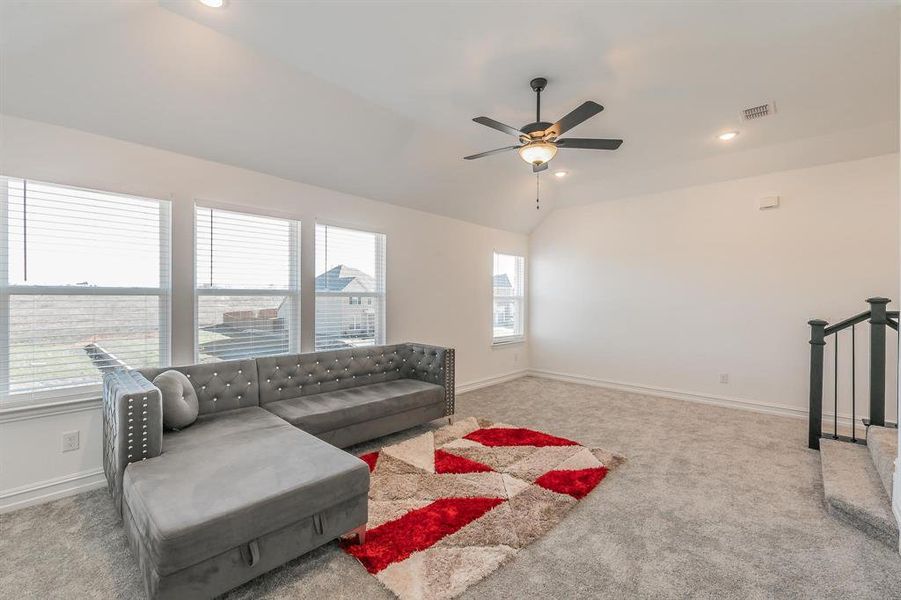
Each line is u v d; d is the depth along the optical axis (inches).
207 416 105.4
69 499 94.5
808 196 158.6
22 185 92.3
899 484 74.4
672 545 77.8
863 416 146.9
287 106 113.9
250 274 131.0
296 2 79.6
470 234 210.7
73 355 99.3
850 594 65.1
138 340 108.9
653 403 181.9
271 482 68.2
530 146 107.2
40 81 87.0
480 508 89.6
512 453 121.3
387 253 171.3
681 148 152.9
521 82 108.3
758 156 158.4
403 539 78.2
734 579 68.5
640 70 101.4
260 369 121.8
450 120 132.9
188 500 62.0
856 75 102.7
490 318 222.7
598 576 69.1
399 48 94.4
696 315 185.2
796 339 160.9
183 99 102.0
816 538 80.0
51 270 96.0
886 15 80.4
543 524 83.7
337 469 73.9
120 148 103.9
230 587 60.5
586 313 222.2
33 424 92.2
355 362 145.6
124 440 74.5
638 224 203.5
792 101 116.8
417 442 130.5
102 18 79.5
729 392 176.2
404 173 158.9
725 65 99.0
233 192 124.8
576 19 83.0
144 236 109.6
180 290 114.6
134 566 71.1
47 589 65.5
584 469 110.0
